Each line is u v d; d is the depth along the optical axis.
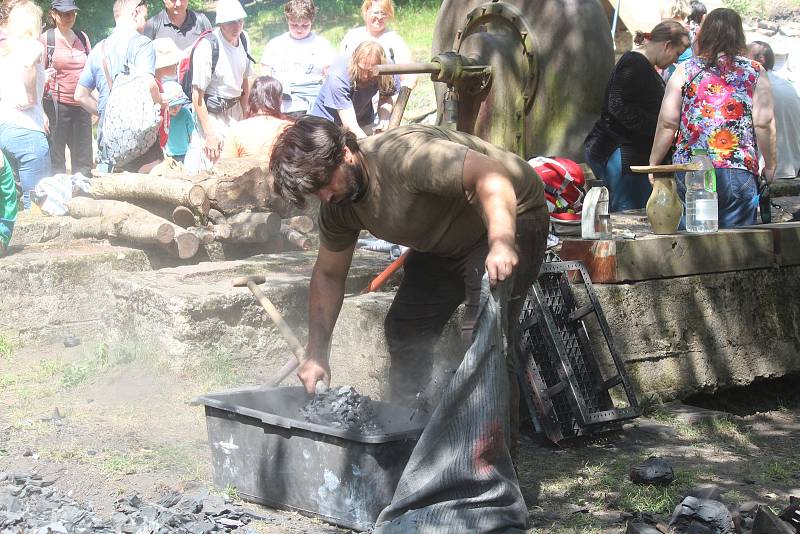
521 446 5.08
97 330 7.00
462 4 7.98
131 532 3.74
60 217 8.23
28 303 6.80
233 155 8.27
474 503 3.43
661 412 5.58
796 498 4.23
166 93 8.78
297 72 9.23
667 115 6.54
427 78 16.48
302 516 3.99
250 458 4.14
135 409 5.39
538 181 3.94
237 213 7.72
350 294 6.26
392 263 6.21
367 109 8.14
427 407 4.29
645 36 7.55
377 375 5.67
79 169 9.95
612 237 5.73
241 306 5.96
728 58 6.38
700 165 5.75
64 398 5.60
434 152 3.56
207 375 5.81
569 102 7.51
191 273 6.48
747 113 6.38
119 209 7.71
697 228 6.04
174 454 4.70
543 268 5.30
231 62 8.86
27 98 8.40
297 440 3.95
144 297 6.06
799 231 6.29
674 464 4.86
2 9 8.63
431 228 3.81
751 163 6.41
